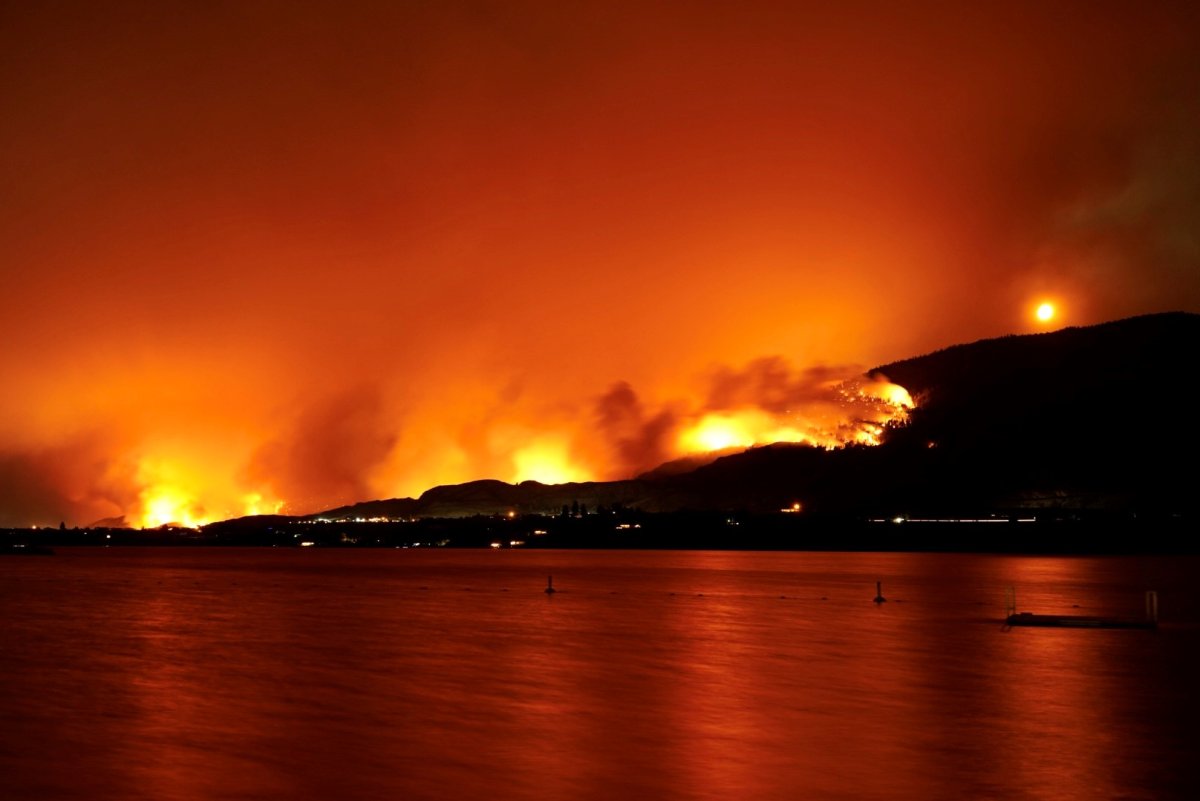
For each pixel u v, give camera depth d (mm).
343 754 28250
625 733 30812
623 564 187625
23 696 37188
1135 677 41344
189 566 184000
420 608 78375
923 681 40469
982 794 24625
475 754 28250
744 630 60312
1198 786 25266
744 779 25812
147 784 25406
